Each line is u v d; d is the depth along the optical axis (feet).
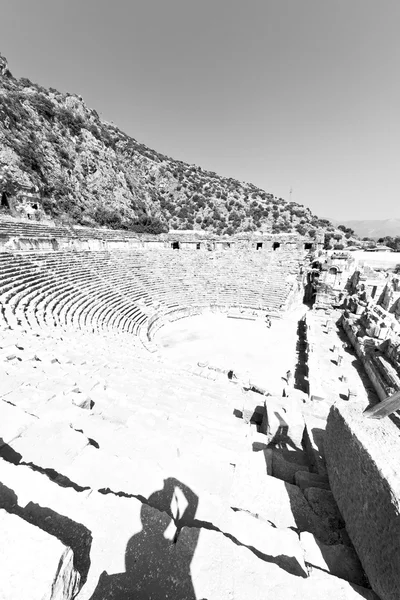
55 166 188.34
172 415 24.52
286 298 104.83
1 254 68.74
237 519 12.57
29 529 8.19
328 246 164.14
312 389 44.60
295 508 14.75
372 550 10.49
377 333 61.05
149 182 329.52
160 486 13.66
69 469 14.02
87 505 10.88
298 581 9.20
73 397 21.81
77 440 15.76
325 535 13.38
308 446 23.02
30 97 198.18
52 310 57.41
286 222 279.69
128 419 21.86
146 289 99.04
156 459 16.92
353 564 11.40
